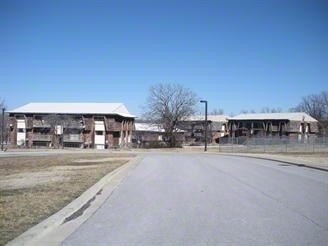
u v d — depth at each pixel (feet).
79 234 29.55
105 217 35.83
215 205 41.65
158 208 40.11
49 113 341.41
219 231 30.14
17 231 28.89
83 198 45.21
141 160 130.00
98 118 339.36
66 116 338.75
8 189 52.21
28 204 40.04
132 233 29.76
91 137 337.31
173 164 109.50
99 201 44.88
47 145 333.83
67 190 51.39
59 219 33.22
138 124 422.82
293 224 32.55
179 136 317.83
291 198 46.47
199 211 38.29
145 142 326.03
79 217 35.86
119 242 27.27
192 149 272.51
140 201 44.73
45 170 85.30
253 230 30.45
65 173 77.61
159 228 31.30
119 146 327.67
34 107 352.08
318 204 42.29
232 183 62.08
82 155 167.84
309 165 102.78
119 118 352.49
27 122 342.23
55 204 40.52
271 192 51.67
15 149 263.49
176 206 41.19
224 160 132.77
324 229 30.81
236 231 30.14
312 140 262.67
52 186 55.72
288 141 259.39
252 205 41.63
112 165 103.45
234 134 408.87
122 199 46.26
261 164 111.14
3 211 36.19
